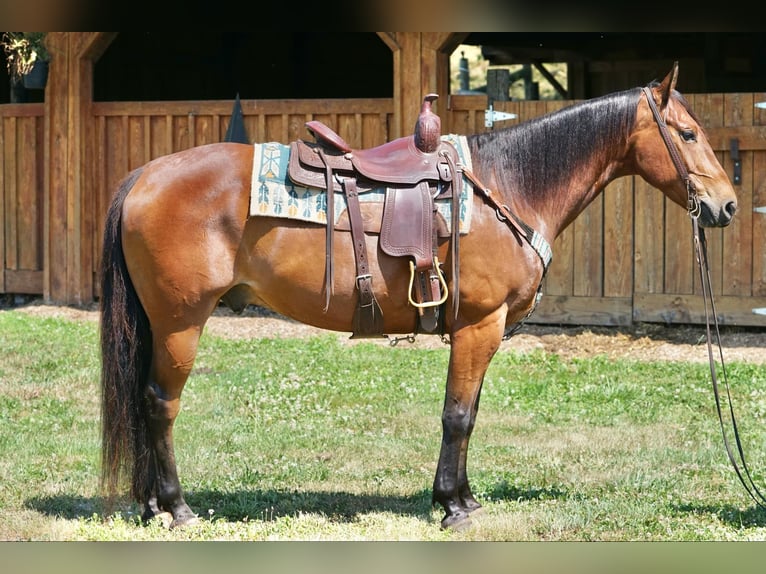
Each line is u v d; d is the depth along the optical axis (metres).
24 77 12.99
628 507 5.68
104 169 13.01
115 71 16.56
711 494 6.05
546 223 5.31
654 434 7.51
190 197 4.94
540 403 8.51
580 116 5.31
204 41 17.61
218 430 7.45
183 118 12.72
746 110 11.14
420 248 4.91
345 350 10.64
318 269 4.96
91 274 13.12
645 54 17.31
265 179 4.94
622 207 11.52
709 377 9.41
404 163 5.02
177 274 4.91
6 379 9.08
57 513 5.53
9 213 13.42
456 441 5.19
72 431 7.38
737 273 11.24
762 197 11.12
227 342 10.94
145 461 5.13
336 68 17.98
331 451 6.95
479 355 5.12
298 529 5.23
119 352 5.01
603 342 11.16
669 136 5.24
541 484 6.23
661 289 11.48
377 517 5.45
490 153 5.29
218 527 5.20
